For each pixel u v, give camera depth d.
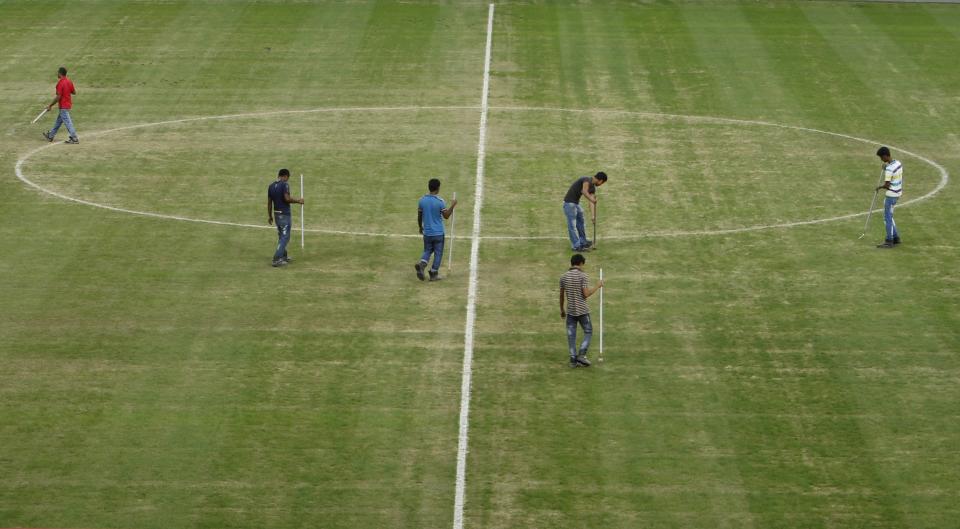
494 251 28.94
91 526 18.66
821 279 27.33
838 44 45.00
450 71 42.16
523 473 20.11
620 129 37.28
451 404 22.12
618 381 22.94
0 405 21.95
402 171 33.84
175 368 23.30
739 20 47.56
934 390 22.61
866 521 18.92
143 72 41.91
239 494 19.52
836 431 21.31
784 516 19.03
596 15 47.97
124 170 33.91
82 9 48.25
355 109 38.78
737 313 25.67
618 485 19.80
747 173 33.97
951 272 27.72
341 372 23.20
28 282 26.91
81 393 22.38
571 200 28.67
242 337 24.53
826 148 35.88
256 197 32.12
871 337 24.61
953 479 19.97
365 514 19.05
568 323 23.36
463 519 18.94
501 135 36.66
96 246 28.95
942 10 49.09
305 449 20.72
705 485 19.81
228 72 41.94
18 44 44.50
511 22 47.09
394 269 27.91
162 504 19.23
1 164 34.31
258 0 49.41
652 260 28.38
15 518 18.81
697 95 40.16
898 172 28.59
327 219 30.73
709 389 22.66
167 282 27.02
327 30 46.09
